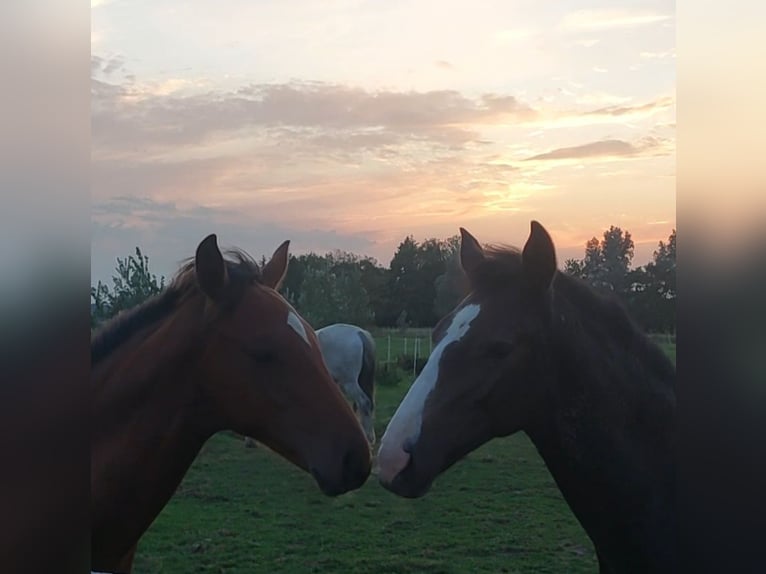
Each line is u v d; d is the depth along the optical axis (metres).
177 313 2.81
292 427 2.68
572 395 2.62
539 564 2.63
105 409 2.88
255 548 2.73
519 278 2.61
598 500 2.64
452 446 2.61
